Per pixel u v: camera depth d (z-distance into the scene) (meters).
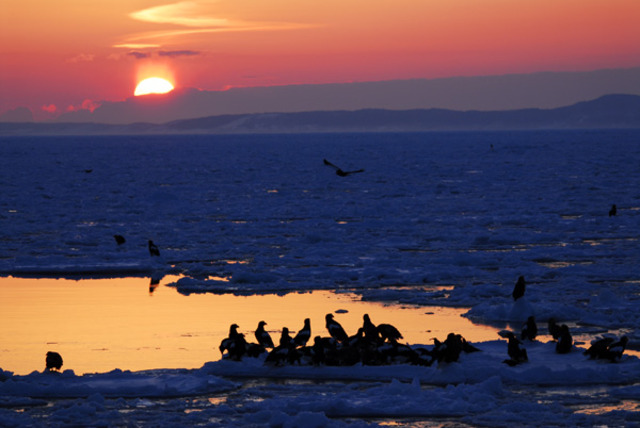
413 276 93.69
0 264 104.69
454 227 145.12
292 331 66.50
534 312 70.81
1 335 65.44
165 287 89.31
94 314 73.75
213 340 63.69
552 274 94.56
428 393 47.91
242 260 110.94
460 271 96.31
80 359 58.28
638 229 139.00
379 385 51.34
